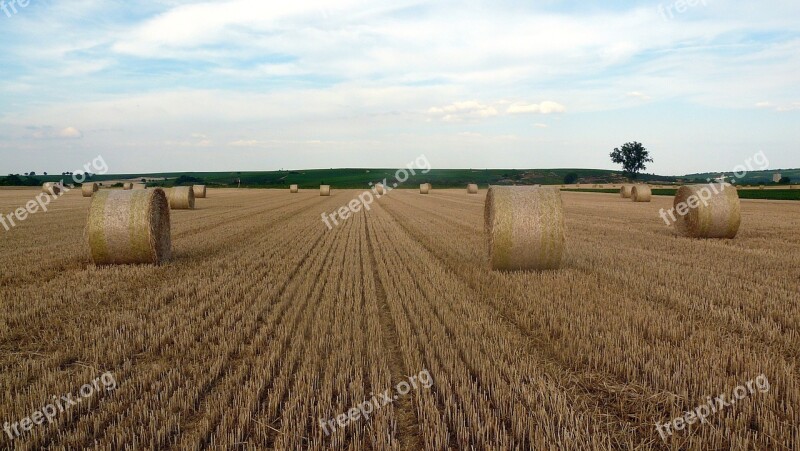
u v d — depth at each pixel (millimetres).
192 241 16594
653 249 14188
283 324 7078
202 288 9383
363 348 6418
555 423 4414
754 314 7258
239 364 5879
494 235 10672
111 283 9852
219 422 4531
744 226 20219
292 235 18766
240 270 11352
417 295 8820
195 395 4953
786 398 4637
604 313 7324
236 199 47250
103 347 6113
